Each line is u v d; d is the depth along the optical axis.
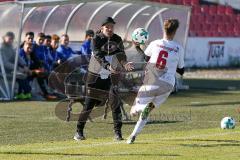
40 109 49.62
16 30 56.41
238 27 110.19
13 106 51.78
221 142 33.75
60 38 63.47
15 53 56.56
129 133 37.81
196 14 107.50
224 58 107.31
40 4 56.22
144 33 37.22
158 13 65.50
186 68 100.88
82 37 66.31
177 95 63.28
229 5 112.25
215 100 58.53
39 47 58.75
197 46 103.19
